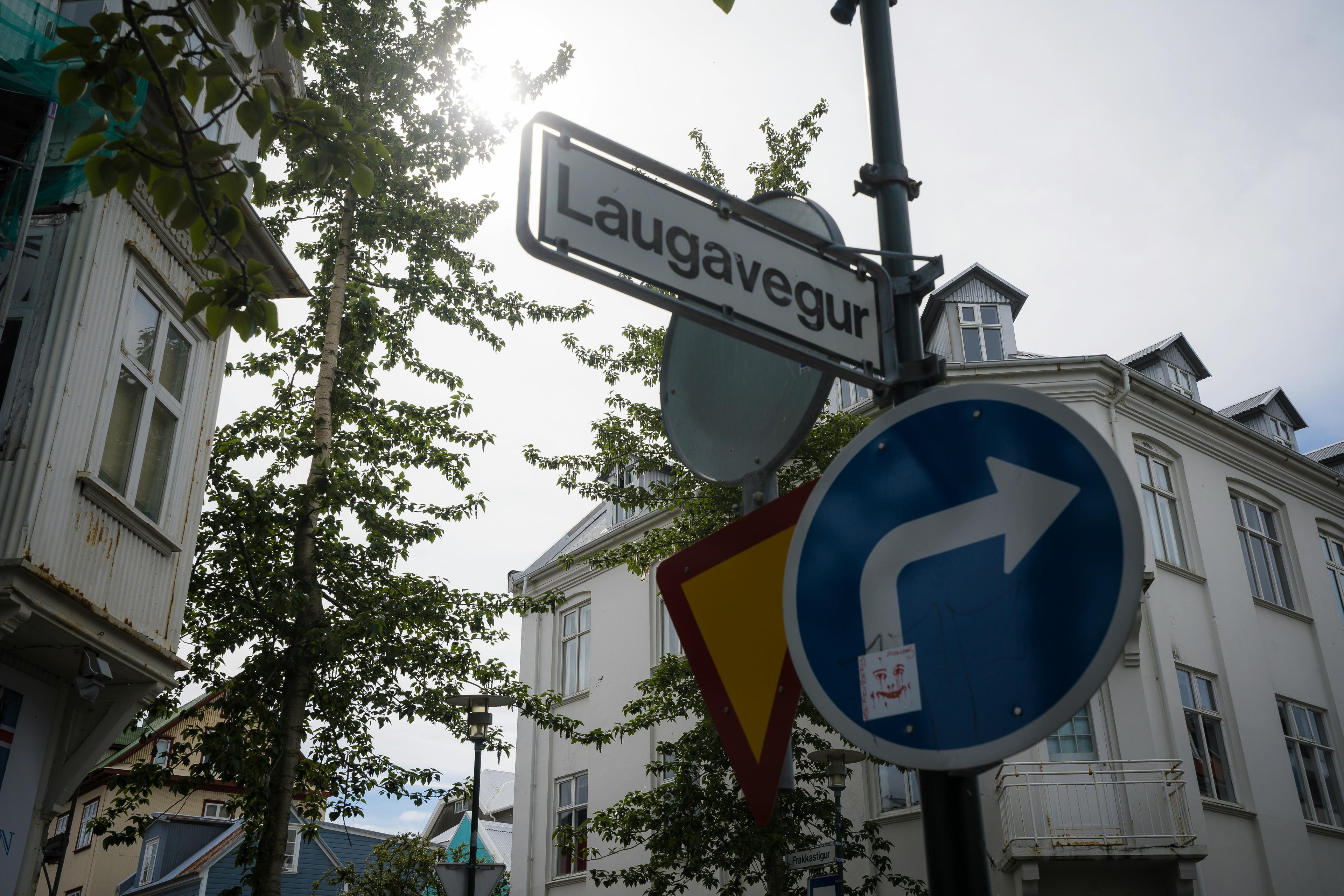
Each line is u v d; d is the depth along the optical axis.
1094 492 1.87
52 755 8.84
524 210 2.33
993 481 2.03
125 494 8.99
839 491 2.30
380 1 12.46
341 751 10.15
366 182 4.88
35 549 7.67
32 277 8.38
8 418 7.89
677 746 13.98
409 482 10.95
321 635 9.84
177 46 4.31
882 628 2.11
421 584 10.75
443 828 39.66
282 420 11.36
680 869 19.47
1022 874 14.19
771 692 2.51
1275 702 17.66
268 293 4.53
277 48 11.83
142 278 9.36
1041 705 1.83
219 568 10.32
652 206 2.49
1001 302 19.98
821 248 2.70
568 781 23.69
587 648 24.59
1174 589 17.14
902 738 2.01
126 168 4.27
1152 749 15.17
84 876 32.72
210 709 10.35
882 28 3.11
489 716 14.98
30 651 8.37
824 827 14.94
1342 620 20.22
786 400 2.75
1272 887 15.68
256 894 9.40
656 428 15.16
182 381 10.04
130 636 8.74
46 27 8.05
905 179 2.93
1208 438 19.16
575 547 26.92
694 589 2.78
